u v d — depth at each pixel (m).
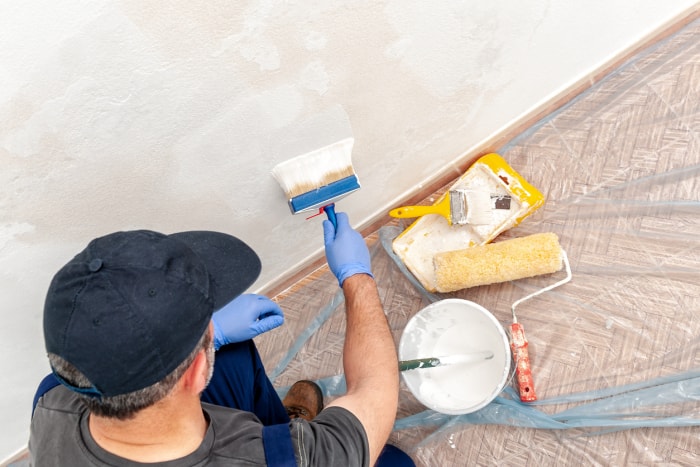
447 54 0.96
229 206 1.04
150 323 0.58
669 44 1.24
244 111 0.82
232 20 0.66
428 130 1.16
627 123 1.25
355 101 0.94
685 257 1.16
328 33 0.76
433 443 1.24
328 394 1.34
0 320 0.98
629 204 1.22
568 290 1.22
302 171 1.02
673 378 1.11
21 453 1.45
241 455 0.67
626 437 1.12
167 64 0.67
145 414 0.60
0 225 0.78
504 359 1.14
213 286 0.67
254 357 1.06
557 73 1.21
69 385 0.59
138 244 0.60
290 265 1.40
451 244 1.30
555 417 1.17
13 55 0.57
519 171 1.32
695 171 1.19
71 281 0.59
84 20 0.57
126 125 0.73
